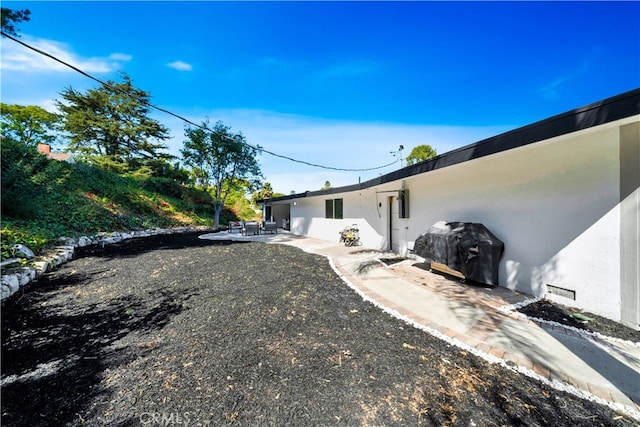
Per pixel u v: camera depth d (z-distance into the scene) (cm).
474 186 494
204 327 283
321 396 177
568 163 344
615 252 297
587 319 304
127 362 218
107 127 2033
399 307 344
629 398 177
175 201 1828
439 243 486
